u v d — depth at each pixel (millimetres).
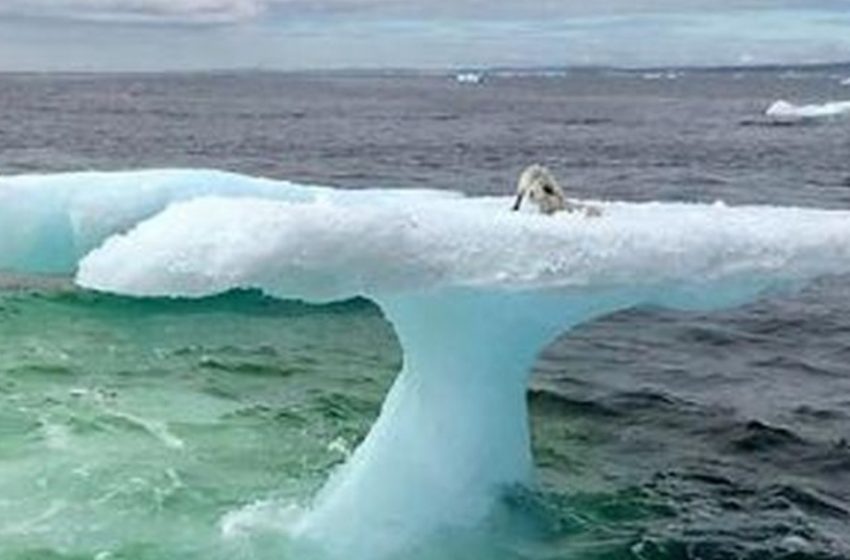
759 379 20141
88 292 24844
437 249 11312
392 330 23453
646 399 18703
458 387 13469
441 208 12602
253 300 24703
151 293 10516
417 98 187250
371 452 13422
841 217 13570
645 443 16500
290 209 10812
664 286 12211
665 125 104125
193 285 10469
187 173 19031
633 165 60594
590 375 20281
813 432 16953
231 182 18906
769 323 24391
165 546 12617
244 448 15781
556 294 11977
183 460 15156
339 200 15734
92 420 16750
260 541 12789
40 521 13094
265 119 110250
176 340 22266
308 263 10656
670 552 12844
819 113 118625
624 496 14391
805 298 26594
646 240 12039
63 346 21484
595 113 131125
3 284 25703
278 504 13742
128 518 13266
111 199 18141
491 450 13633
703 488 14727
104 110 124500
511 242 11617
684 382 19906
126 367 20156
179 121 103875
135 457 15219
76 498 13750
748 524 13594
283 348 21891
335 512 13125
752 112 132000
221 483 14414
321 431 16703
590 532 13344
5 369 19734
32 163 57438
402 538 12781
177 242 10570
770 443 16453
